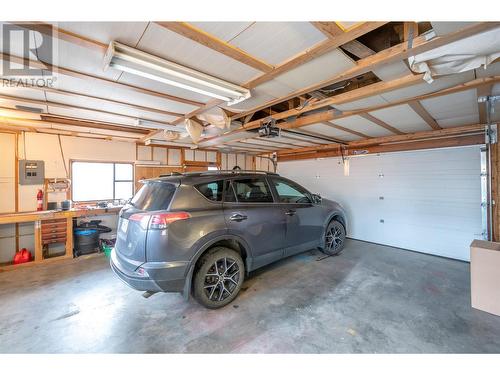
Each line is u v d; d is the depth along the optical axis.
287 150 7.05
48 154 4.42
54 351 1.88
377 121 3.61
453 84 2.20
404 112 3.13
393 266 3.75
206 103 2.78
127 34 1.46
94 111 3.06
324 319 2.31
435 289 2.95
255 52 1.69
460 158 4.06
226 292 2.57
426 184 4.45
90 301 2.67
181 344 1.96
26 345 1.94
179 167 6.32
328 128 4.08
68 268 3.70
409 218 4.67
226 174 2.83
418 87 2.25
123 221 2.47
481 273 2.47
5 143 4.04
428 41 1.54
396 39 1.91
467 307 2.53
